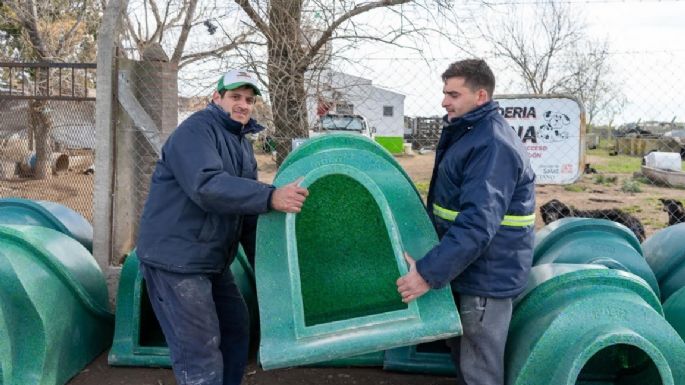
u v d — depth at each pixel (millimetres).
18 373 3533
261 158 7641
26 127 14164
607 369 3551
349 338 2820
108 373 4148
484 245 2744
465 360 3053
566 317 2861
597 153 31969
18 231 3816
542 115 5879
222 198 3020
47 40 15641
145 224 3256
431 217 3242
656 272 4293
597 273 3051
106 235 5754
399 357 4137
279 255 3059
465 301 2996
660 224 12258
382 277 3318
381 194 2994
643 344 2682
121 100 5879
